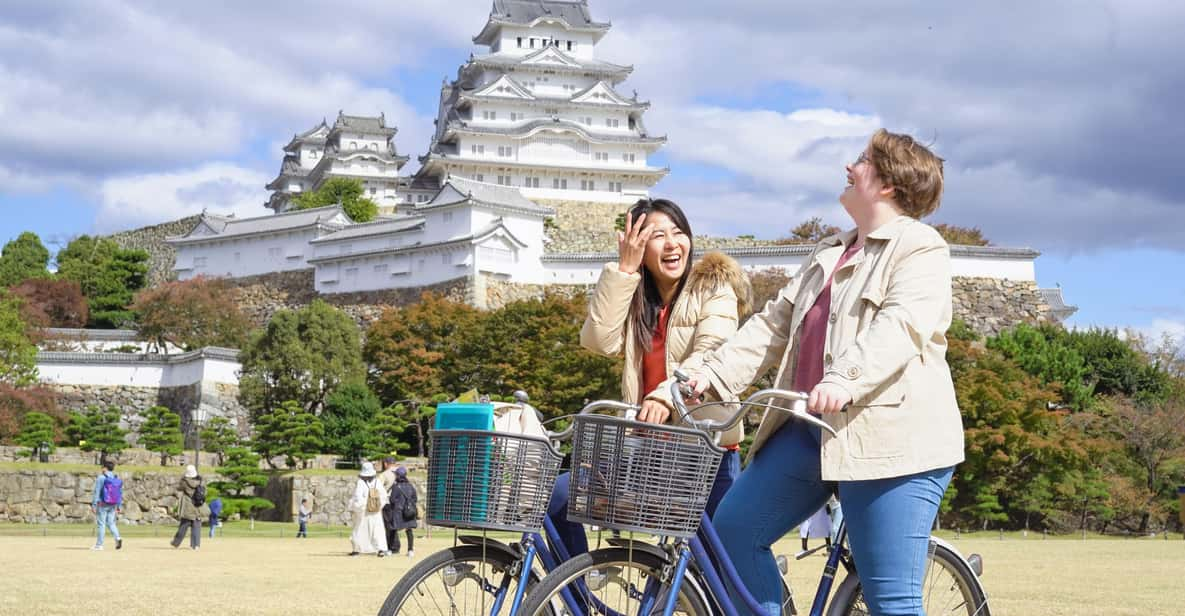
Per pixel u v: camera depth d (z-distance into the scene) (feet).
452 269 179.83
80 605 28.60
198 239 211.00
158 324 185.47
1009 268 173.06
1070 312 218.38
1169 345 158.61
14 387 144.87
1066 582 37.29
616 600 12.24
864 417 11.91
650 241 14.80
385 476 67.92
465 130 233.55
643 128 249.55
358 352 157.38
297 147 296.30
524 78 251.60
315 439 129.18
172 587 34.83
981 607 14.39
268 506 116.88
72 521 114.83
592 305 15.01
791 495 12.64
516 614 12.22
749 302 15.06
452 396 148.46
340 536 91.25
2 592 32.32
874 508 11.93
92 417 135.64
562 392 133.80
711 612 12.25
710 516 13.71
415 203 256.52
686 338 14.75
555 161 237.45
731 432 13.47
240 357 160.86
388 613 12.46
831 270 12.98
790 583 33.35
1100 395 143.13
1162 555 58.65
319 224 199.72
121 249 242.99
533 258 183.62
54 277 234.58
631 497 11.16
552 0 264.52
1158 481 120.37
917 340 11.85
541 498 12.05
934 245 12.35
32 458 133.49
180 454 137.80
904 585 11.97
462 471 11.94
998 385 118.73
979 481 116.57
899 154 12.59
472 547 12.87
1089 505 114.11
